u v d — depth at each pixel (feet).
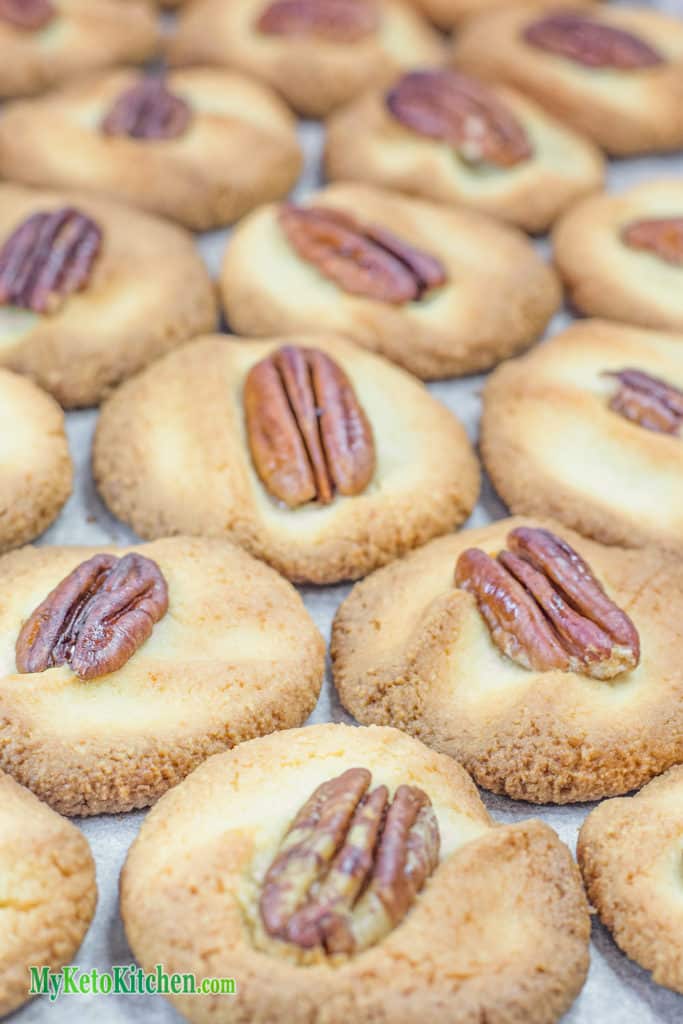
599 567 1.22
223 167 1.43
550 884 1.10
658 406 1.29
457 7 1.61
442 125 1.45
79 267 1.34
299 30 1.53
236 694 1.16
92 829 1.14
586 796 1.15
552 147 1.49
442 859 1.10
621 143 1.51
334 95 1.53
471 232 1.40
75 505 1.27
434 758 1.14
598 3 1.67
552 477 1.27
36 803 1.11
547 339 1.38
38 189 1.42
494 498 1.29
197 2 1.58
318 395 1.27
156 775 1.13
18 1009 1.08
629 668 1.16
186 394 1.28
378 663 1.18
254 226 1.40
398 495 1.25
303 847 1.08
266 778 1.12
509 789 1.15
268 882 1.07
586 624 1.17
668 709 1.16
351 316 1.34
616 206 1.44
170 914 1.07
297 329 1.34
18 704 1.14
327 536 1.23
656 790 1.14
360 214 1.40
